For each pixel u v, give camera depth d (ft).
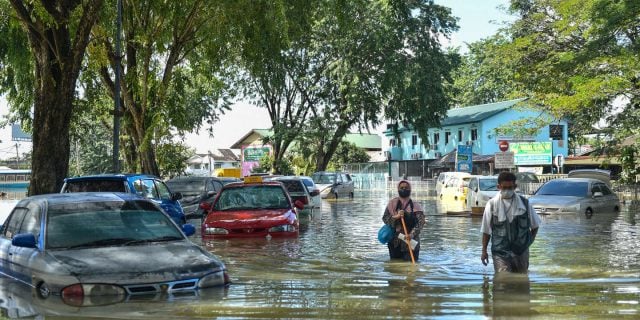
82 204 25.29
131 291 20.76
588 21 79.36
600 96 78.79
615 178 129.08
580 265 30.86
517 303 20.81
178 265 21.98
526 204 26.58
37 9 46.96
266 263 31.68
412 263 31.76
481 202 78.89
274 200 45.57
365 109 152.35
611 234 46.16
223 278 22.80
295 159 208.23
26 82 71.36
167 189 50.85
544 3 94.43
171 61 76.38
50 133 48.98
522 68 92.48
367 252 36.27
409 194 33.24
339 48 145.79
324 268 30.14
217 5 65.00
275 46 67.21
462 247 39.29
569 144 207.62
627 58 74.08
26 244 22.71
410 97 147.23
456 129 208.13
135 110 79.00
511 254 26.50
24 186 216.95
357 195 145.38
